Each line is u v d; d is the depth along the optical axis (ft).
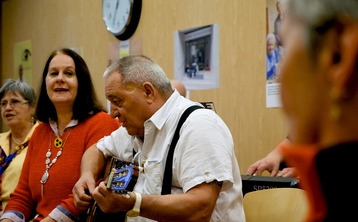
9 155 9.84
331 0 1.65
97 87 13.65
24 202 7.74
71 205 6.93
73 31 14.67
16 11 17.30
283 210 6.08
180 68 11.11
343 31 1.63
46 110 7.87
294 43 1.75
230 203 5.55
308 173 1.73
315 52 1.69
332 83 1.66
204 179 5.26
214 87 10.24
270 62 9.02
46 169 7.50
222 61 10.07
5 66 17.92
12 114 9.93
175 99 5.90
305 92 1.73
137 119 5.86
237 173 5.76
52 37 15.61
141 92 5.81
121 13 12.59
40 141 7.84
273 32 8.96
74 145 7.47
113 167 6.41
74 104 7.64
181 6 11.06
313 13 1.68
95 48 13.78
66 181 7.30
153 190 5.68
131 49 12.51
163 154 5.66
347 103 1.65
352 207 1.64
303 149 1.74
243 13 9.62
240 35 9.67
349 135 1.67
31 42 16.60
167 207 5.18
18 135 10.09
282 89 1.81
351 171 1.64
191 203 5.19
